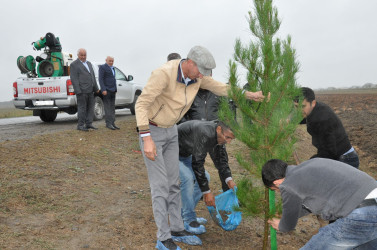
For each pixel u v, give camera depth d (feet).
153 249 11.21
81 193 15.19
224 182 13.87
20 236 10.94
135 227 12.71
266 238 11.37
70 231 11.81
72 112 34.96
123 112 54.24
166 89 10.15
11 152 19.24
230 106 11.36
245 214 11.04
